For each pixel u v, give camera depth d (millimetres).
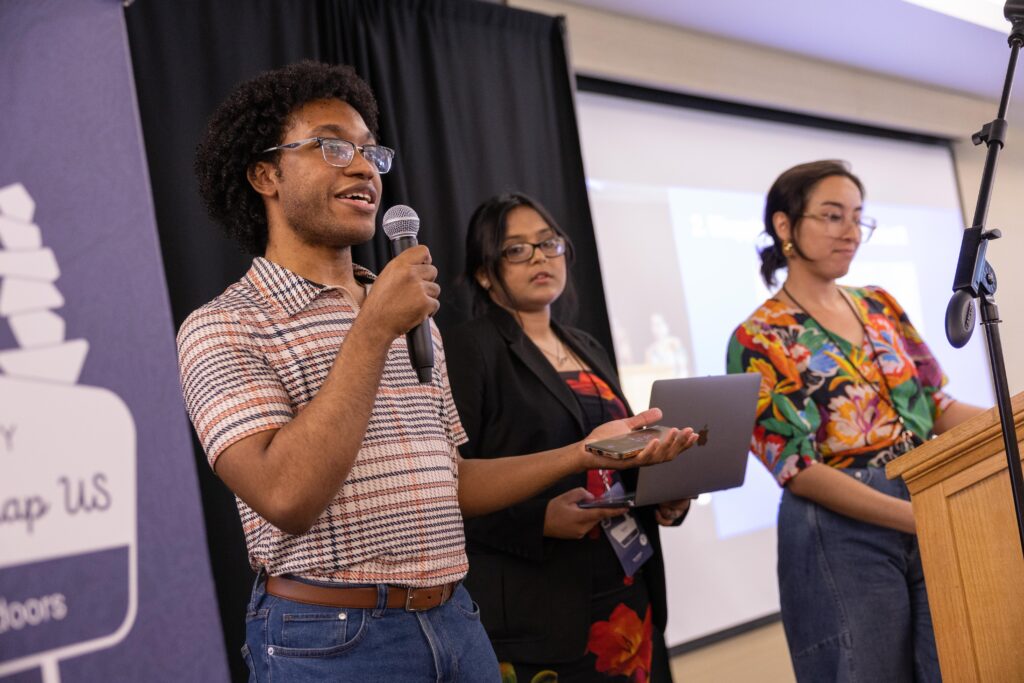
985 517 1506
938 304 5516
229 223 1615
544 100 3406
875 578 2277
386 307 1282
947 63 5199
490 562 1952
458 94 3182
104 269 1117
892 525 2193
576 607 1905
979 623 1504
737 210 4504
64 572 1037
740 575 4066
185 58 2611
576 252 3344
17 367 1035
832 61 5027
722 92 4488
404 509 1348
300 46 2832
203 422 1281
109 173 1146
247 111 1533
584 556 1945
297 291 1401
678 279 4176
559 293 2199
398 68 3051
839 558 2299
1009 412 1380
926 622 2307
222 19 2691
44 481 1037
